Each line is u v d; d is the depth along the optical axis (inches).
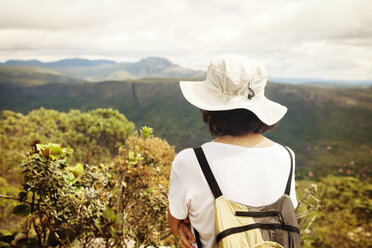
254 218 28.0
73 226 50.0
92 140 299.4
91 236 55.0
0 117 382.6
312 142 4217.5
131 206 61.1
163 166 67.4
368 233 148.7
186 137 3464.6
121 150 66.7
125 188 60.9
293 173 32.7
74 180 51.5
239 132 31.7
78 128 317.7
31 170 46.1
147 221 58.4
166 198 55.6
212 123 33.0
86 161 296.5
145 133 65.8
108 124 295.0
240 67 32.3
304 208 81.8
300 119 5152.6
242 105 30.8
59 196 47.1
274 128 33.8
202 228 29.9
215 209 28.4
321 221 157.5
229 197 28.6
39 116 363.6
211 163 29.9
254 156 31.0
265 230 27.8
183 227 33.9
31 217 48.3
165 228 60.2
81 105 5423.2
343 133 4421.8
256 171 30.1
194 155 30.6
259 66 33.4
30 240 50.7
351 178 184.5
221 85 32.9
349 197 168.2
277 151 32.9
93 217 49.5
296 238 28.8
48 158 48.7
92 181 54.1
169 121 4402.1
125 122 312.5
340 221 154.0
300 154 3799.2
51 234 50.5
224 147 31.1
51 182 47.3
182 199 30.9
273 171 30.9
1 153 301.0
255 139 32.8
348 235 147.8
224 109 31.0
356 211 161.5
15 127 367.2
